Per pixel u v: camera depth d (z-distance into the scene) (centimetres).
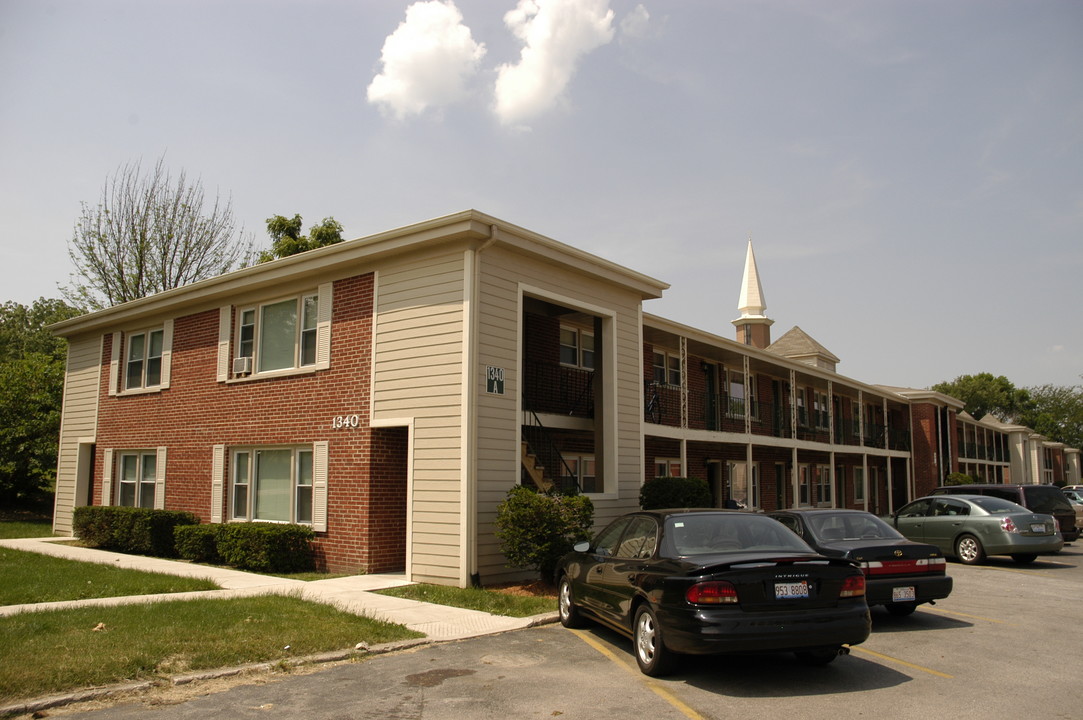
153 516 1677
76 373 2175
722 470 2519
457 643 852
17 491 2492
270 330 1633
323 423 1466
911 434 3947
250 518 1606
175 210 3206
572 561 948
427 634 874
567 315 1700
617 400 1595
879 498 3766
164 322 1892
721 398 2567
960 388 9106
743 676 707
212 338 1750
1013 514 1603
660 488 1557
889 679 699
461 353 1257
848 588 680
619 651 812
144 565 1465
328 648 789
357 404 1410
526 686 675
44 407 2461
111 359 2053
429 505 1268
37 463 2400
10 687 609
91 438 2066
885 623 985
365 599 1090
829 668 739
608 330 1608
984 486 2008
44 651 705
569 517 1222
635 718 584
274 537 1398
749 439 2294
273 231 3484
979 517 1627
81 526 1866
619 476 1581
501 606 1055
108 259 3138
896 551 980
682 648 655
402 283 1363
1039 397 9281
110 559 1566
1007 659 782
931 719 582
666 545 738
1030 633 920
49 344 4175
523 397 1619
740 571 657
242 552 1434
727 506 2519
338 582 1248
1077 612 1067
